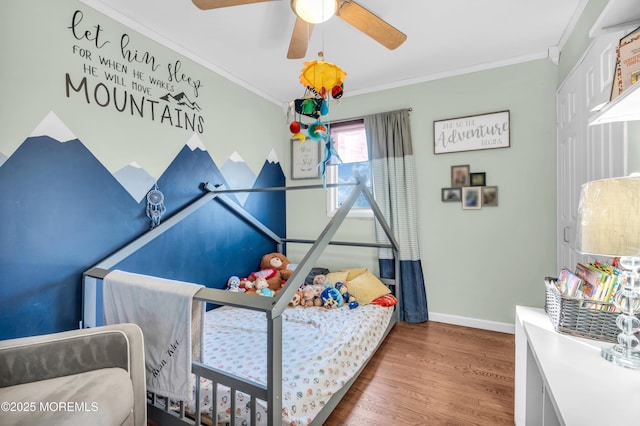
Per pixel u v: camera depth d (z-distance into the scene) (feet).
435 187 9.32
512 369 6.48
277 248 11.35
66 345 3.85
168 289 4.23
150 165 6.94
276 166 11.32
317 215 11.26
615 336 3.49
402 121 9.48
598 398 2.49
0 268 4.75
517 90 8.34
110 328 4.14
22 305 4.97
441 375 6.26
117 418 3.44
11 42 4.80
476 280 8.84
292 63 8.55
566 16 6.55
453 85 9.08
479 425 4.81
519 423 4.50
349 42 7.48
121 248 6.30
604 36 5.02
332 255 10.90
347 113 10.57
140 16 6.42
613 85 3.90
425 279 9.50
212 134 8.57
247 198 9.89
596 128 5.37
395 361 6.85
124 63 6.39
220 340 6.40
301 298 8.80
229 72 9.09
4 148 4.76
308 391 4.69
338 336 6.52
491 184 8.63
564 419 2.23
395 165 9.51
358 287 8.96
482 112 8.73
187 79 7.81
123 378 3.85
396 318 9.10
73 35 5.55
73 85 5.56
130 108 6.51
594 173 5.44
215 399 3.98
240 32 7.06
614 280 3.64
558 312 3.89
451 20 6.67
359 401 5.43
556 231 7.95
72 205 5.59
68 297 5.52
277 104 11.34
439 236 9.29
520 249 8.33
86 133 5.77
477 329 8.71
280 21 6.66
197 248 8.17
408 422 4.89
